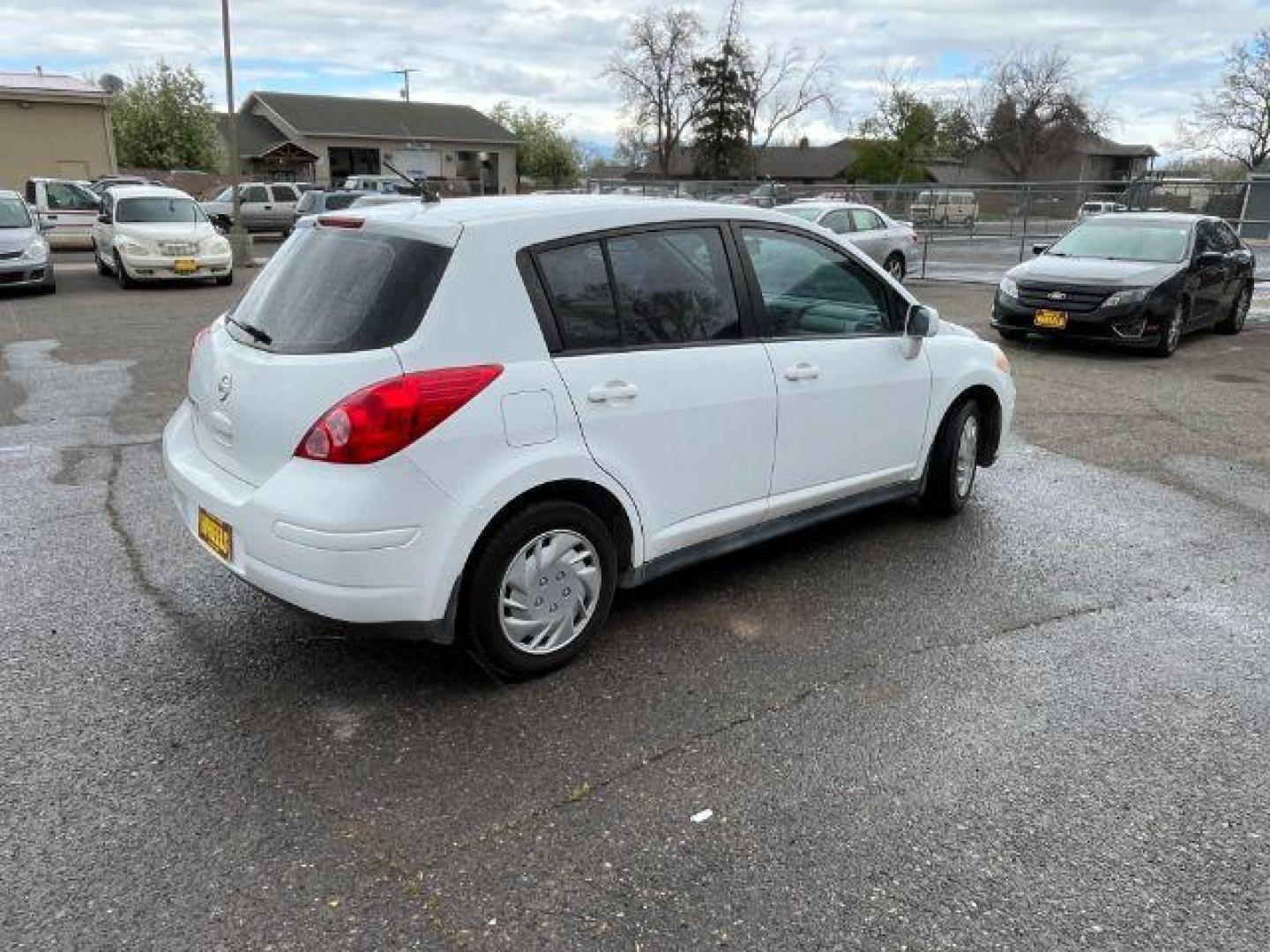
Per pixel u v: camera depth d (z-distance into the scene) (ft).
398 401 9.41
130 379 28.32
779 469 13.25
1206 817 9.01
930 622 13.01
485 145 166.50
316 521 9.39
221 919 7.54
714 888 8.00
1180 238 36.60
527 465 10.29
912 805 9.12
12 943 7.23
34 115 98.43
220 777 9.33
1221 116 199.00
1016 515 17.52
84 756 9.61
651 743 10.06
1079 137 237.86
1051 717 10.72
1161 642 12.57
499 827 8.70
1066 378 31.07
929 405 15.61
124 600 13.21
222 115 166.30
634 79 191.31
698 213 12.39
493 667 10.97
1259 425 24.90
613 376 11.05
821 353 13.57
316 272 10.87
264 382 10.07
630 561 11.92
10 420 23.30
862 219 55.52
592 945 7.38
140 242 50.93
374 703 10.72
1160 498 18.69
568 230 10.97
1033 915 7.75
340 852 8.33
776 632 12.65
